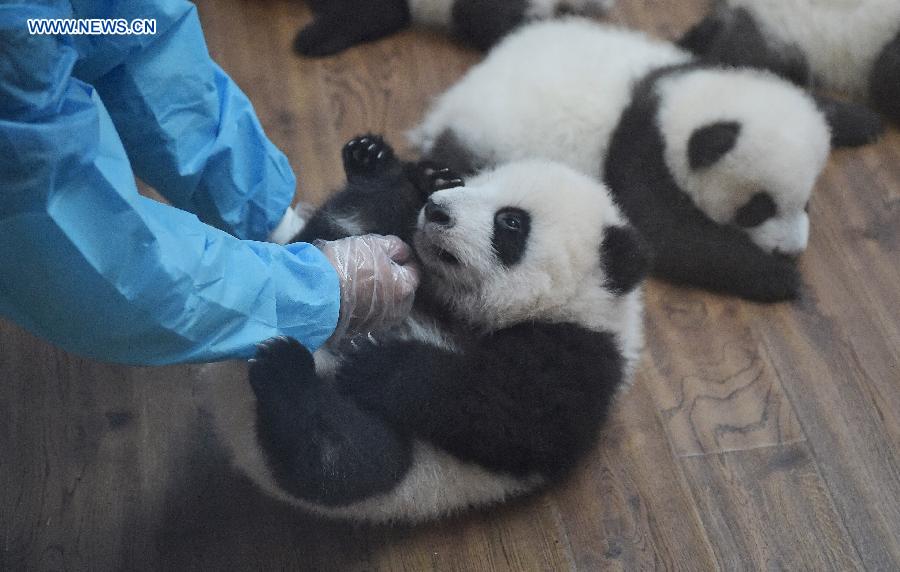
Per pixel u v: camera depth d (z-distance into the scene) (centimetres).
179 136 211
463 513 243
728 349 288
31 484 242
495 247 241
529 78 323
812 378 280
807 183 303
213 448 250
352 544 236
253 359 194
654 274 313
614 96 321
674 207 318
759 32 379
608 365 233
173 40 198
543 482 241
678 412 270
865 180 343
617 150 319
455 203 244
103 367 267
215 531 236
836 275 311
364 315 217
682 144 310
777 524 245
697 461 258
